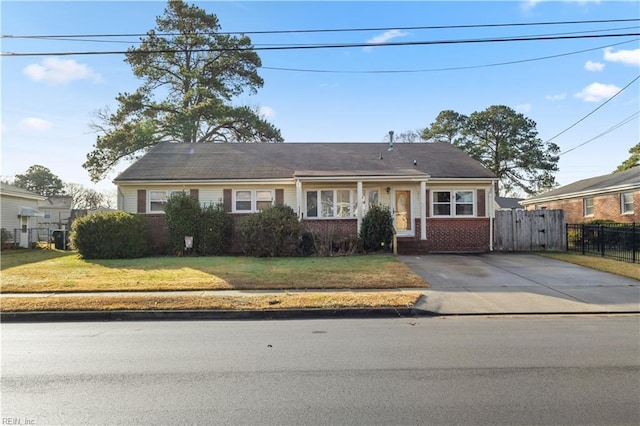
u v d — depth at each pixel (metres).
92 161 28.50
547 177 42.06
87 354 6.02
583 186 28.80
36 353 6.09
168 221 17.81
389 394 4.42
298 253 16.64
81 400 4.33
